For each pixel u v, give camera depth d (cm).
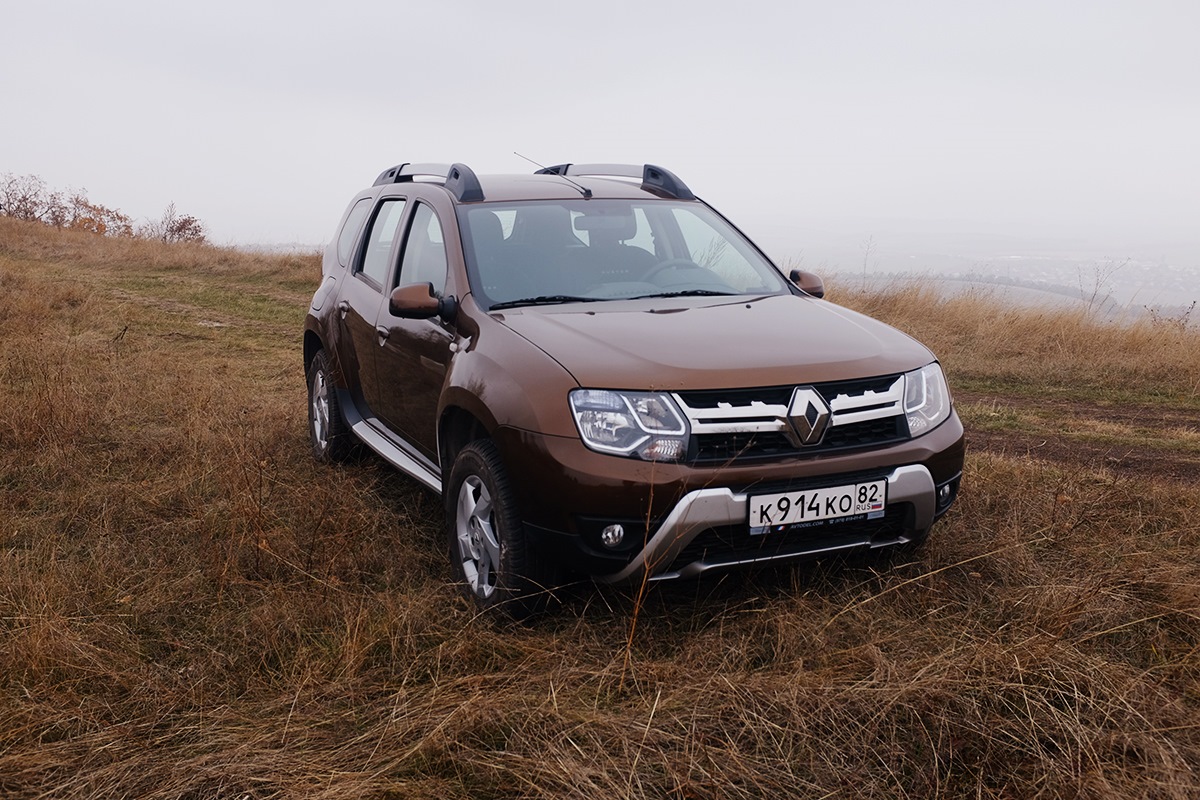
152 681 314
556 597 348
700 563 322
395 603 362
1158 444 630
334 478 532
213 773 261
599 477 314
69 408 631
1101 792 238
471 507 370
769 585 369
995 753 260
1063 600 339
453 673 319
